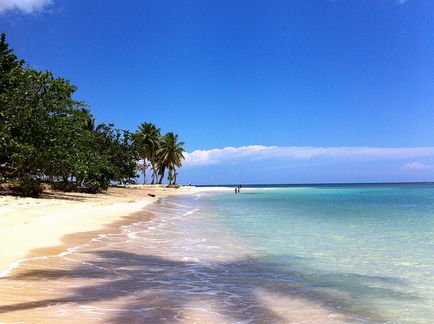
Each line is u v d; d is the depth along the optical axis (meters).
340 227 20.94
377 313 6.99
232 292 8.17
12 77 32.28
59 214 22.47
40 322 5.75
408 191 101.75
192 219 25.19
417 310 7.18
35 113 31.20
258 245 14.70
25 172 33.59
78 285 8.20
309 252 13.24
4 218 19.05
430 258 12.30
